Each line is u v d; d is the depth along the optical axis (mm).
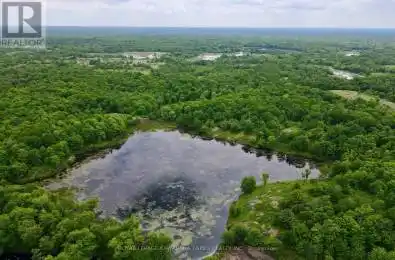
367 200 82875
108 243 70250
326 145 115812
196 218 86500
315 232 71375
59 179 103938
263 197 92125
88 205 84688
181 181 104188
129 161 116938
